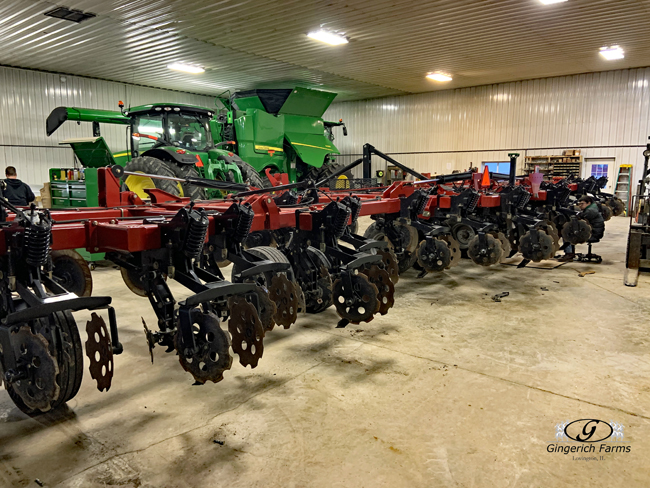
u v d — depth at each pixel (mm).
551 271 6180
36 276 2258
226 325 3893
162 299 2600
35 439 2293
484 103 15586
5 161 12008
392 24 9297
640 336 3672
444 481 1952
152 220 2699
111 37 9969
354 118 18609
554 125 14414
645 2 8055
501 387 2793
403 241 5266
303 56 11742
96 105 13922
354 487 1920
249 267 2922
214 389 2801
